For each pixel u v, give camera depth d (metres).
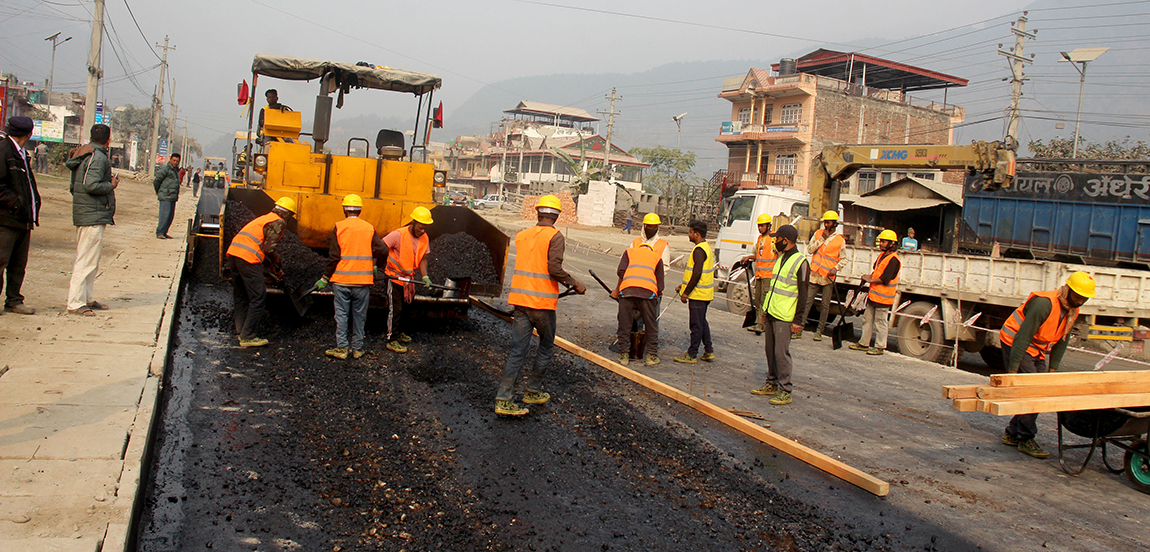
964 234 19.98
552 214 5.99
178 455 4.67
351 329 8.53
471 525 4.07
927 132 46.28
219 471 4.48
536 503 4.43
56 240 12.59
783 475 5.25
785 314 7.09
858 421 6.78
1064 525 4.68
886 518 4.64
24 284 8.52
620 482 4.86
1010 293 9.48
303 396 6.07
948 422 6.97
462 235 10.07
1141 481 5.36
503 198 68.56
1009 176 10.33
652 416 6.39
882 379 8.64
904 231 26.52
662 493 4.75
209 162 37.94
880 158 11.78
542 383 6.51
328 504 4.18
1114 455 6.27
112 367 5.67
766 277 11.05
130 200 29.20
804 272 7.09
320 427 5.39
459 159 94.19
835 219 11.09
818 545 4.18
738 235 14.82
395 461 4.88
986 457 6.00
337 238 7.22
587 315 11.73
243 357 7.08
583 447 5.45
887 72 46.94
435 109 11.05
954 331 9.95
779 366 7.14
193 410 5.51
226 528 3.79
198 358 6.89
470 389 6.66
